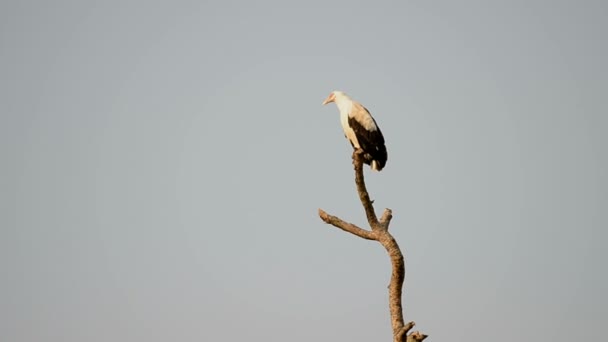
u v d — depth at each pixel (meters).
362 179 13.11
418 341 12.16
